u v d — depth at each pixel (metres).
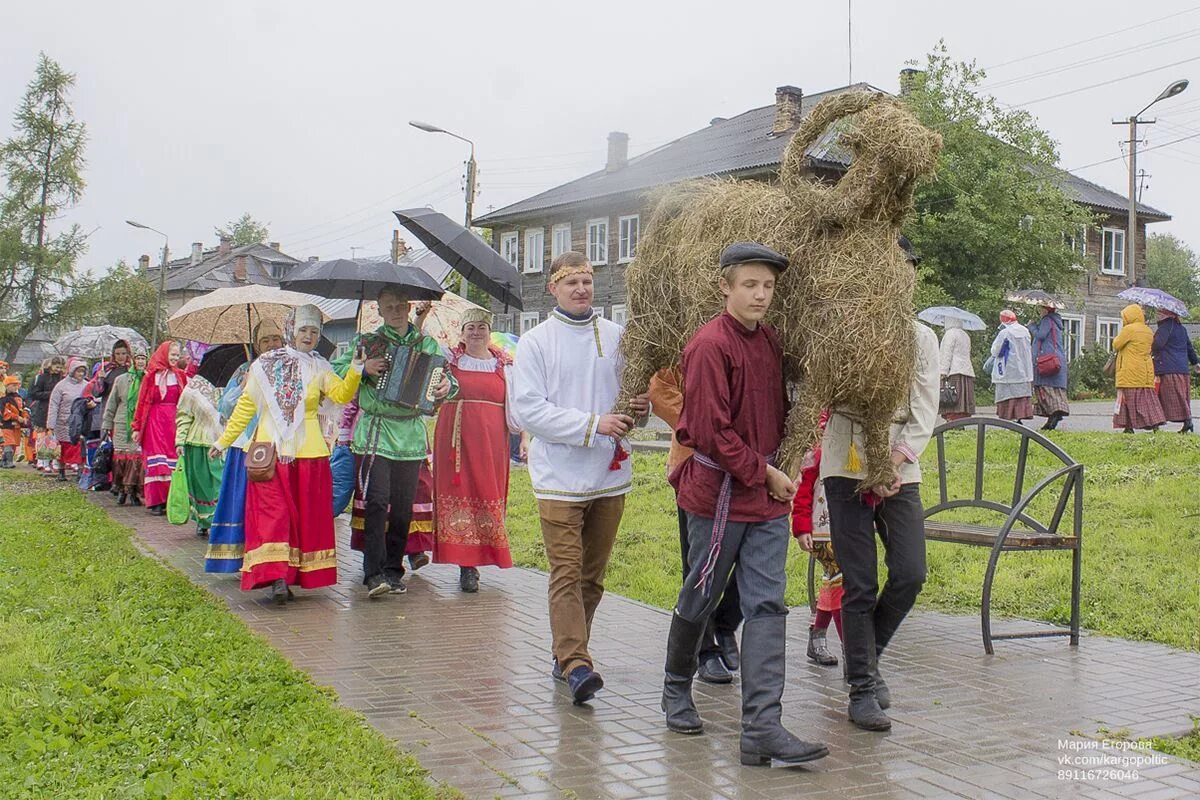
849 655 5.18
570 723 5.18
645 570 8.91
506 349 9.00
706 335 4.62
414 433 8.47
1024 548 6.44
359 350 8.19
